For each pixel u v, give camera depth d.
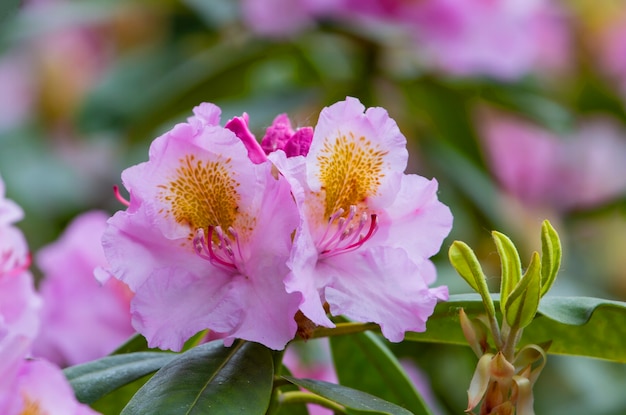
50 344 1.20
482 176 1.45
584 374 1.39
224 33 1.46
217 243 0.91
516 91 1.44
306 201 0.91
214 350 0.92
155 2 1.47
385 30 1.36
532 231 1.52
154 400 0.89
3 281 0.99
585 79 1.57
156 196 0.90
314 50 1.42
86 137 1.47
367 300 0.90
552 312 0.92
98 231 1.21
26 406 0.86
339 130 0.91
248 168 0.90
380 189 0.92
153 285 0.90
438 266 1.33
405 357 1.26
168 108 1.37
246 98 1.43
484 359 0.89
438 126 1.46
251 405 0.89
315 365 1.21
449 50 1.38
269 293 0.90
